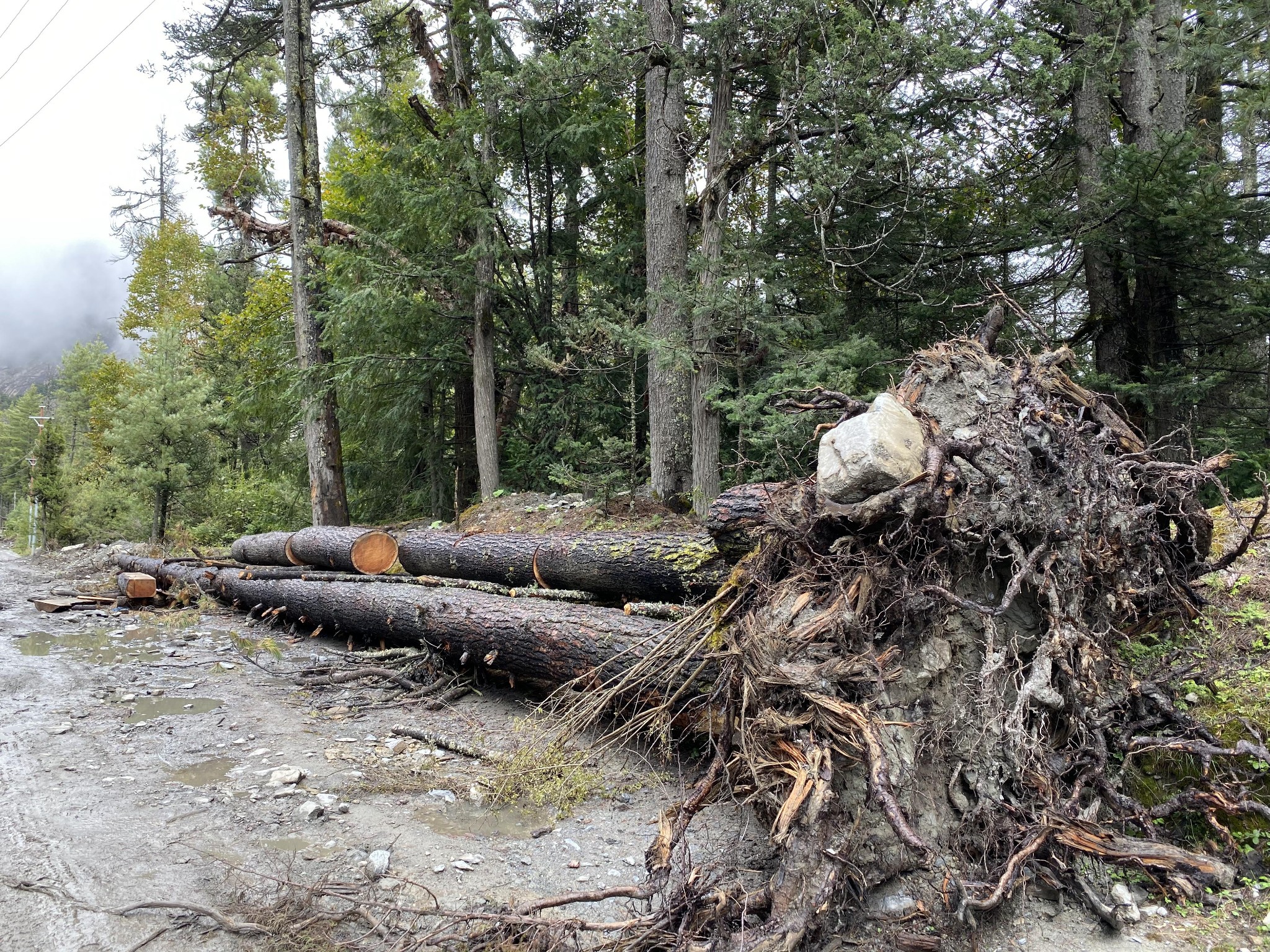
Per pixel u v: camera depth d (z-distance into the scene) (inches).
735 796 126.3
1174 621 151.7
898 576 117.0
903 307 368.5
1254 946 96.0
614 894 107.5
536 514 403.9
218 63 688.4
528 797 162.6
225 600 395.5
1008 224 375.2
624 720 187.8
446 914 107.3
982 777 114.3
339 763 182.1
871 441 116.7
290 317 675.4
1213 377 296.4
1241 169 425.1
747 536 156.8
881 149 275.1
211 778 172.7
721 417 352.2
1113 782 124.3
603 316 399.5
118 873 129.4
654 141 374.6
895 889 107.4
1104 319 359.6
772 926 95.7
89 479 926.4
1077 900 109.7
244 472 810.2
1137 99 370.9
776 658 114.0
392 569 326.6
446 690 231.3
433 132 530.9
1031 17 362.3
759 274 307.9
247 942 110.0
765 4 307.3
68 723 211.5
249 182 853.8
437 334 536.4
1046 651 115.7
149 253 1240.2
